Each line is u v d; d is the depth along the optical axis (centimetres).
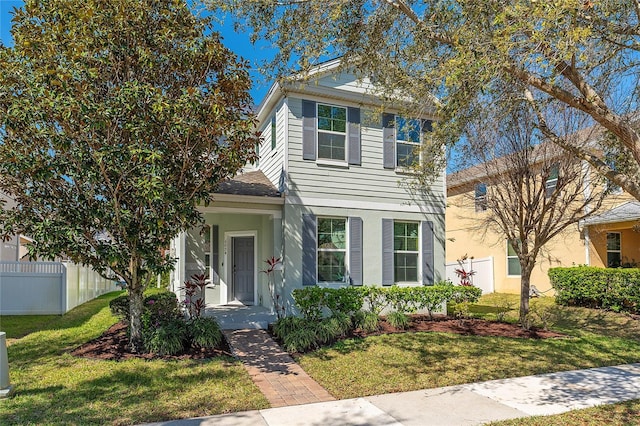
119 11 643
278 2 604
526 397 562
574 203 1269
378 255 1155
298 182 1077
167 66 723
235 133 710
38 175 622
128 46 678
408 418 488
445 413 505
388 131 1186
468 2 469
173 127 650
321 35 631
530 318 1050
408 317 1043
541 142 892
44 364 682
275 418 487
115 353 739
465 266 1816
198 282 981
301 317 984
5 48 654
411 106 800
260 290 1238
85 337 877
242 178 1211
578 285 1309
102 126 609
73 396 542
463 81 500
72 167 652
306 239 1070
